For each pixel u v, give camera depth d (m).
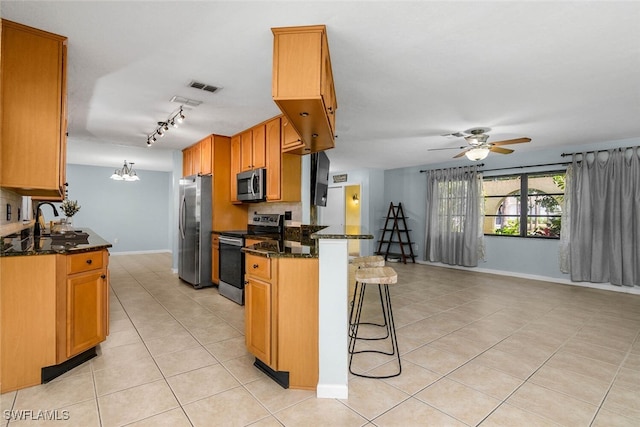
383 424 1.75
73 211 4.66
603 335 3.07
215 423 1.74
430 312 3.76
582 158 5.04
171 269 6.28
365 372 2.33
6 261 1.99
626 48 2.17
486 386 2.15
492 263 6.14
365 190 7.92
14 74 1.96
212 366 2.38
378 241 7.97
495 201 6.18
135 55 2.30
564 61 2.36
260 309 2.25
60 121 2.11
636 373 2.35
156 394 2.00
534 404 1.96
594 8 1.75
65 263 2.18
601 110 3.43
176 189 5.92
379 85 2.82
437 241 6.88
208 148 4.79
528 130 4.23
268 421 1.76
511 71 2.54
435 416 1.83
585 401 1.99
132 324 3.24
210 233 4.77
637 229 4.58
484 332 3.14
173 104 3.29
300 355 2.10
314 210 4.24
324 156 4.47
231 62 2.41
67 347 2.20
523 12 1.79
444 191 6.77
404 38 2.07
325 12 1.80
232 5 1.74
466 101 3.20
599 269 4.88
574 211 5.11
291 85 1.92
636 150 4.58
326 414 1.83
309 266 2.10
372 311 3.79
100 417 1.77
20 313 2.03
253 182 4.11
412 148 5.45
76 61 2.39
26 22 1.91
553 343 2.88
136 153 6.12
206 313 3.61
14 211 2.96
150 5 1.75
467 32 2.00
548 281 5.45
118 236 8.22
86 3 1.74
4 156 1.94
